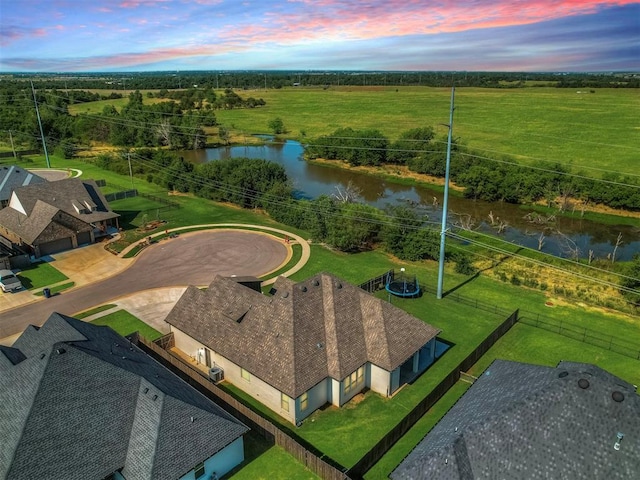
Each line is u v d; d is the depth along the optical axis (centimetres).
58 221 6119
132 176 9750
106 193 8681
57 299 4944
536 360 3891
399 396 3444
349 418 3225
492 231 7312
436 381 3616
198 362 3794
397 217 6322
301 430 3116
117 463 2455
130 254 6097
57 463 2344
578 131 13412
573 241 6850
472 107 18175
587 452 2091
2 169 7875
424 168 10462
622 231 7269
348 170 11288
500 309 4731
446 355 3959
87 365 2748
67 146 12462
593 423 2153
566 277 5475
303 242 6512
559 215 8000
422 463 2284
